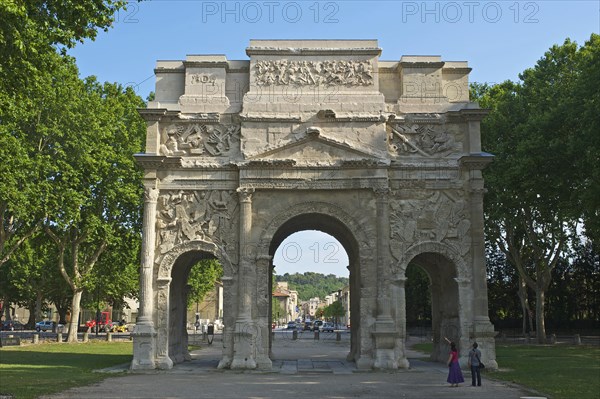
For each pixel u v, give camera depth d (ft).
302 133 140.67
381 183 138.31
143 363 131.34
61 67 172.86
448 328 147.33
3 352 171.22
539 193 177.99
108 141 198.08
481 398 87.61
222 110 143.43
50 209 173.06
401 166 140.67
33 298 343.26
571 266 289.94
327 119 141.49
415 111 143.64
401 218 139.54
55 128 171.22
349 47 145.89
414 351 200.34
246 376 120.37
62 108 173.27
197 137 142.10
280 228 144.97
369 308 135.64
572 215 168.14
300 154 140.15
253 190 138.31
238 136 142.51
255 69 144.77
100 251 222.89
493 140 201.57
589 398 85.30
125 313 483.92
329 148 140.56
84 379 109.70
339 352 189.78
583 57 173.58
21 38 83.71
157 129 141.28
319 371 130.00
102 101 199.31
